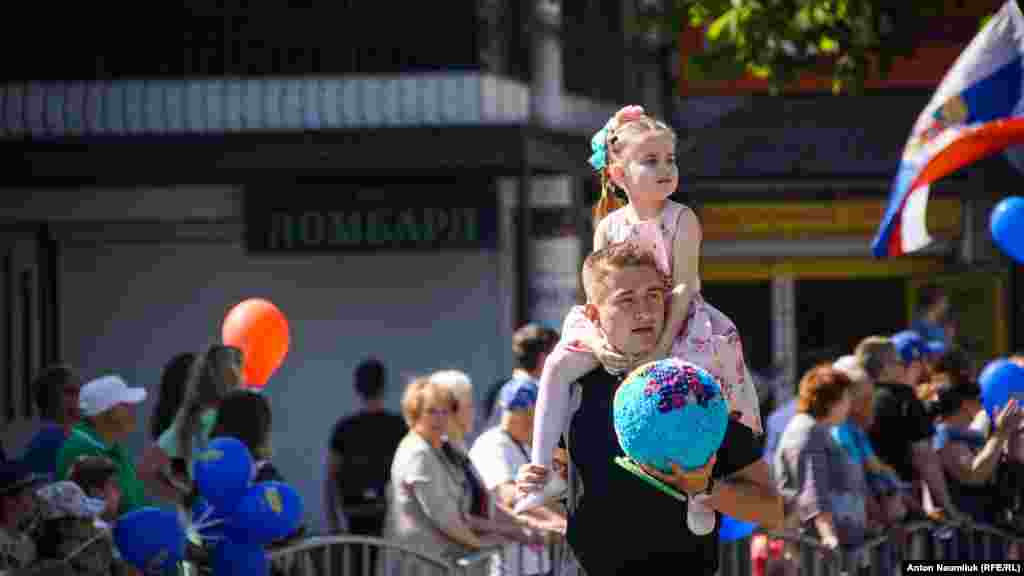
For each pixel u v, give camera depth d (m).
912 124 48.69
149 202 41.62
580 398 11.73
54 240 41.66
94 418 21.31
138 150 38.22
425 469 22.00
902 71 48.22
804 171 48.25
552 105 41.56
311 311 41.78
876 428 25.58
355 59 39.34
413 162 37.91
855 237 49.69
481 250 40.22
